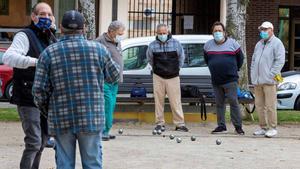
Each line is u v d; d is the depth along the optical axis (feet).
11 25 109.81
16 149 48.32
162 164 43.14
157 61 60.75
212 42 59.21
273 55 57.11
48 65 29.22
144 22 110.73
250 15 116.67
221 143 53.42
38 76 29.30
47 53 29.30
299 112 79.87
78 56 29.19
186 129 61.72
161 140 54.75
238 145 52.70
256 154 48.29
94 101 29.30
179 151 48.70
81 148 29.71
